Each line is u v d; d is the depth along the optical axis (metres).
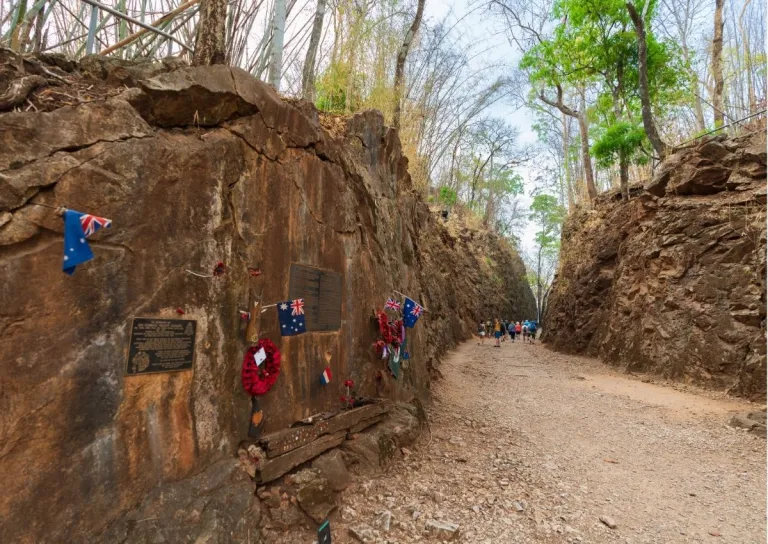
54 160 2.70
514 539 3.99
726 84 18.73
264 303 4.14
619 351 14.76
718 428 7.66
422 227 16.02
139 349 3.02
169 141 3.45
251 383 3.78
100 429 2.78
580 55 19.28
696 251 12.10
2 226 2.43
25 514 2.39
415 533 3.88
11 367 2.41
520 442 6.68
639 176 22.02
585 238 20.92
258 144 4.21
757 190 11.57
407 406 6.42
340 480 4.32
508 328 30.52
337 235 5.46
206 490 3.25
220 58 4.62
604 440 7.09
